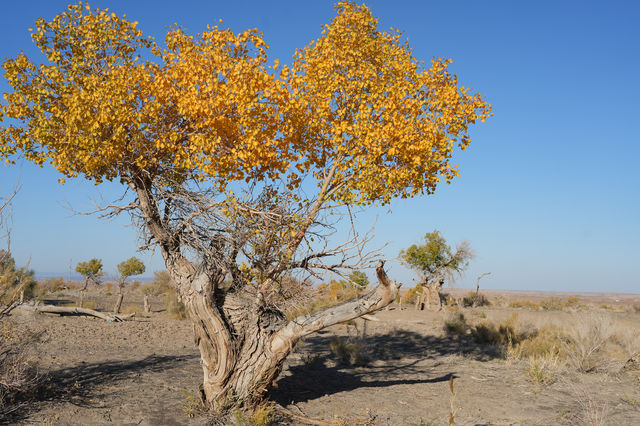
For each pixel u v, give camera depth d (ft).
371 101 29.94
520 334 56.08
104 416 21.70
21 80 24.76
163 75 25.82
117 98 23.59
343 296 56.13
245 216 23.79
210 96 25.20
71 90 24.91
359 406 26.81
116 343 43.73
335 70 31.45
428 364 41.73
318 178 30.35
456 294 150.00
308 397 28.55
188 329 55.83
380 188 28.58
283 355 23.61
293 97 26.91
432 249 92.73
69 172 25.43
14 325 23.49
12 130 24.81
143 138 24.49
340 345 45.44
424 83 31.07
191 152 25.22
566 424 23.30
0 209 20.83
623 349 45.70
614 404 27.07
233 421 21.58
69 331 47.62
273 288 24.75
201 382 29.04
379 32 32.86
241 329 23.72
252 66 26.02
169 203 25.44
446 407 26.81
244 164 25.21
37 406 22.44
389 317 78.59
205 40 26.84
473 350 49.57
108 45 25.80
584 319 50.93
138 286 140.77
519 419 24.34
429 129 28.04
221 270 23.86
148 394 25.67
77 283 141.79
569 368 38.01
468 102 29.60
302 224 24.21
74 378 28.19
